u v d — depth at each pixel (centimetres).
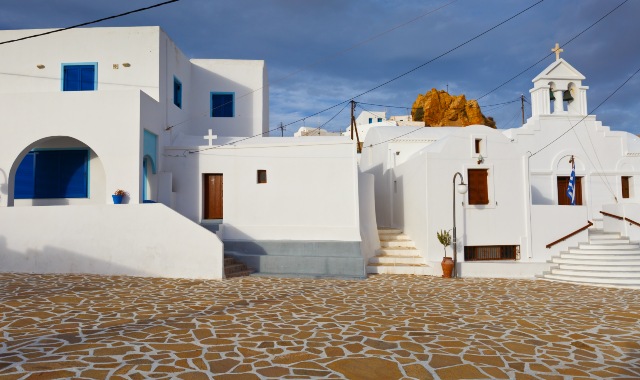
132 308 950
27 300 1005
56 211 1434
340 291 1237
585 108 2189
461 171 1662
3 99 1543
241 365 607
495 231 1656
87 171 1695
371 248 1709
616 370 618
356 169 1644
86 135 1537
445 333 800
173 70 1906
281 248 1603
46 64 1758
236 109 2220
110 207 1425
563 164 2116
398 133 2311
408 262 1659
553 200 2086
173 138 1862
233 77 2230
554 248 1673
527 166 1689
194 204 1723
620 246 1602
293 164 1680
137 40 1750
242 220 1691
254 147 1706
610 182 2116
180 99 2020
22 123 1541
